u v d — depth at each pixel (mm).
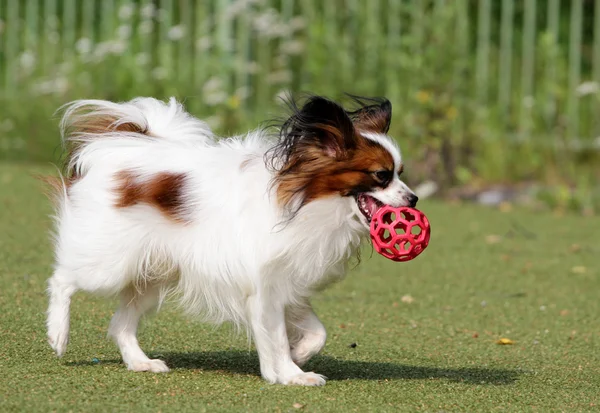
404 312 10781
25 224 14008
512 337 9930
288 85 19828
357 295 11453
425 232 7680
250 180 7828
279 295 7785
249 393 7371
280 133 7852
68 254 8094
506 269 13102
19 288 10508
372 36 19328
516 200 18250
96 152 8242
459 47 19000
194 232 7867
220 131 18531
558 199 17906
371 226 7645
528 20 19562
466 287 12062
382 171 7742
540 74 20281
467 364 8805
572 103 19250
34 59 21297
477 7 24250
